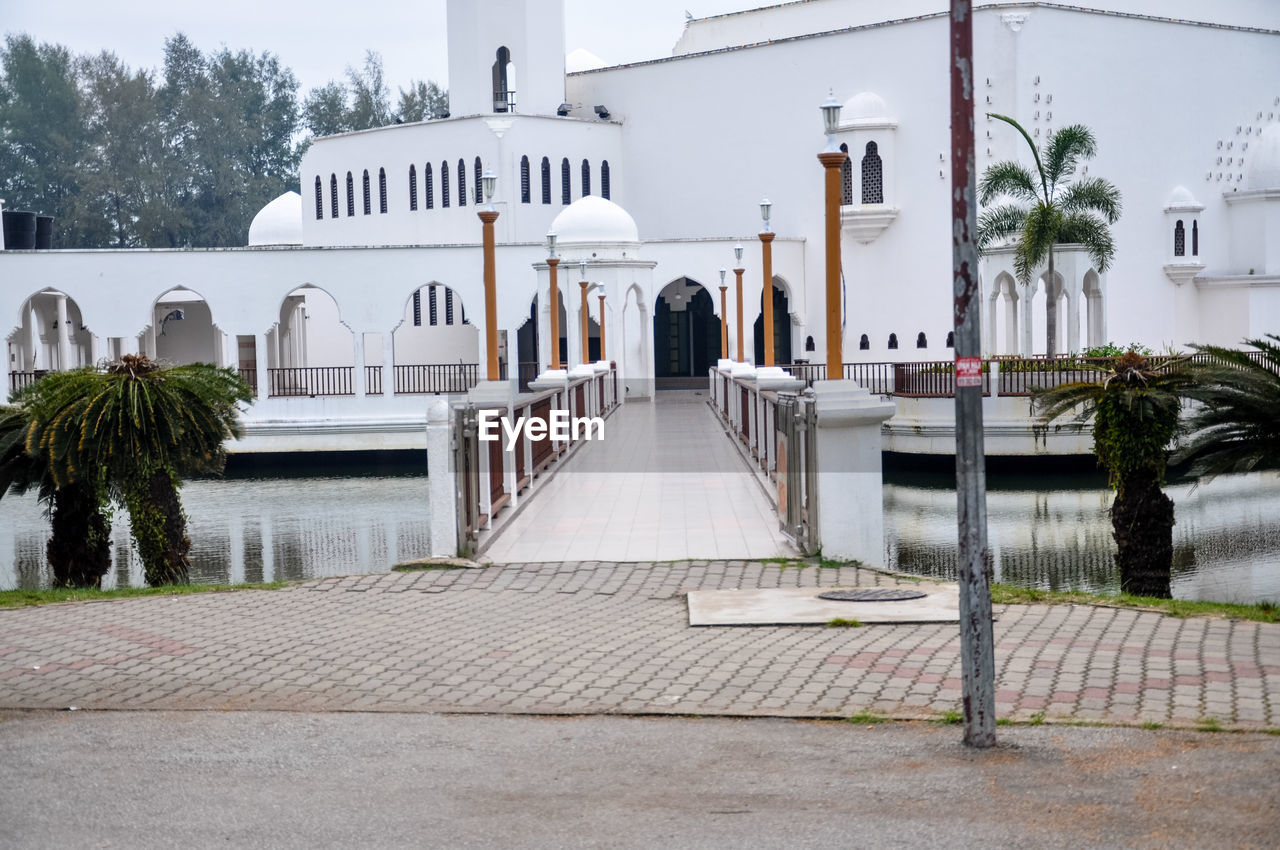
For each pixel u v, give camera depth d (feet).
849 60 186.50
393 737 25.71
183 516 57.26
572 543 46.29
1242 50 192.85
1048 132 174.19
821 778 22.70
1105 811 20.70
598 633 33.71
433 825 20.97
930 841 19.76
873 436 42.83
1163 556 60.44
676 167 204.44
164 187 300.20
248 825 21.08
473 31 201.26
